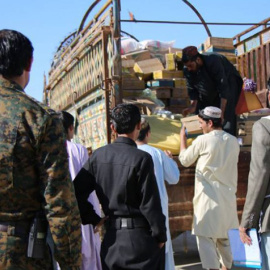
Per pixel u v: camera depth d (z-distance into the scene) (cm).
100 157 289
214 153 444
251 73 747
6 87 211
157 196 273
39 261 206
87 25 652
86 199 292
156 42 818
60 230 201
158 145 521
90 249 397
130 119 297
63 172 207
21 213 204
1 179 200
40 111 208
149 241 273
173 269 375
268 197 288
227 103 581
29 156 204
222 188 446
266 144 287
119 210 276
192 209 520
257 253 295
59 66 834
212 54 595
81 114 682
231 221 447
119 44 526
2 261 196
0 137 202
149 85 716
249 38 757
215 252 446
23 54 216
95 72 591
